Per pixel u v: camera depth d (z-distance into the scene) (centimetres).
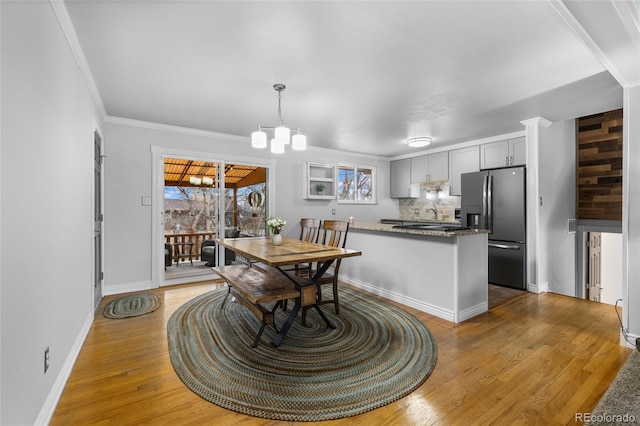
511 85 288
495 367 211
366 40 211
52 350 172
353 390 184
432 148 584
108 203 384
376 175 667
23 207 136
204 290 406
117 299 363
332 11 179
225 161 480
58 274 183
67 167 204
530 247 402
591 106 347
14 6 129
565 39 209
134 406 170
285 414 164
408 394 181
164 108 352
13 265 127
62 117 192
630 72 222
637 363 191
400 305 346
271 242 352
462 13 181
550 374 202
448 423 157
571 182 465
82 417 161
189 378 196
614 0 151
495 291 404
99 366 212
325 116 382
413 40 211
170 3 171
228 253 496
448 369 209
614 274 543
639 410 148
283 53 228
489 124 421
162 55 230
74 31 197
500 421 158
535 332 271
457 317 295
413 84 285
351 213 627
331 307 339
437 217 617
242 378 197
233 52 226
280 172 534
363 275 411
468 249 310
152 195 415
